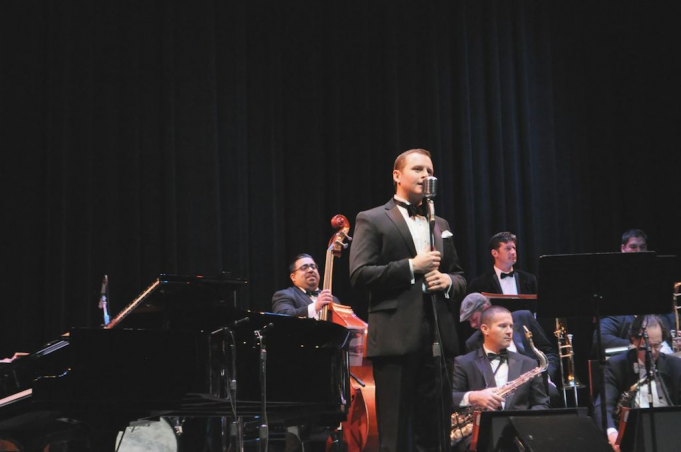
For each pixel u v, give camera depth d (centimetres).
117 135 689
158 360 390
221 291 428
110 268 669
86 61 679
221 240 716
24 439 439
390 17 817
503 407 548
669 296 468
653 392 544
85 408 384
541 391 561
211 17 730
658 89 888
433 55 831
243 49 746
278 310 654
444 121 830
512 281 739
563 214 862
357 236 400
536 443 415
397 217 402
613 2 892
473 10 856
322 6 800
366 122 793
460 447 545
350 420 598
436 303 384
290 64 773
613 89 887
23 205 646
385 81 809
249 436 609
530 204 844
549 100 870
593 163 879
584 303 468
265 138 748
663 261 462
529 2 880
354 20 807
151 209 692
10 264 637
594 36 887
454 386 563
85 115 673
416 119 819
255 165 743
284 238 748
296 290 676
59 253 643
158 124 706
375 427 589
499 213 834
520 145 855
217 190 714
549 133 865
